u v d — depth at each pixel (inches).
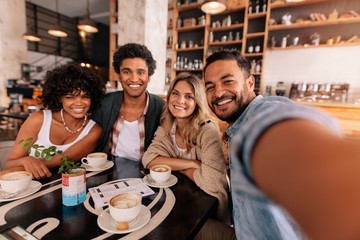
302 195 9.1
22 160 44.4
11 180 33.0
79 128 56.5
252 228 23.3
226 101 32.2
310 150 9.3
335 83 152.7
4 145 56.1
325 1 152.8
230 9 184.9
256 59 182.5
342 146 8.9
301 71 164.6
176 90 52.2
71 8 342.0
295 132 10.0
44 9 353.4
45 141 52.4
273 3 162.7
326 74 156.1
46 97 53.2
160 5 159.3
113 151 69.3
